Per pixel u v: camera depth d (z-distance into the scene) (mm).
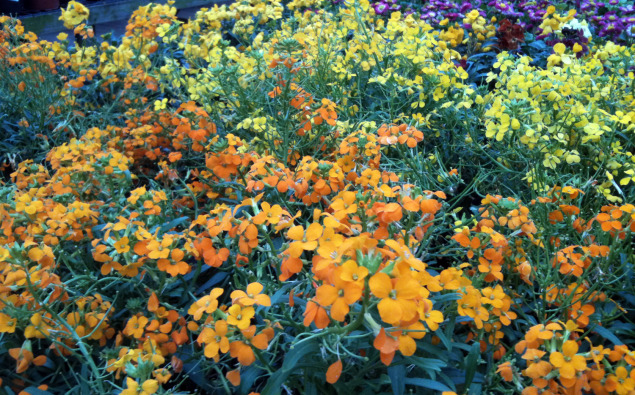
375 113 4094
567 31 5645
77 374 2311
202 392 2564
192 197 3229
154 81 4598
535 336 1951
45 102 4617
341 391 2088
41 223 2662
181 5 7871
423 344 2113
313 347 1933
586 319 2354
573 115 3254
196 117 3559
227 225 2213
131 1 7281
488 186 3652
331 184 2717
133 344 2441
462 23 6473
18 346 2449
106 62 4953
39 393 2176
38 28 6758
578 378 1914
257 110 3701
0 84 4887
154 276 2469
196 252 2395
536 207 2924
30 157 4414
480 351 2338
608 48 4070
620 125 3607
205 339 1843
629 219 2547
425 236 2600
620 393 1911
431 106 3932
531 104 3170
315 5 6801
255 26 5688
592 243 2777
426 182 3350
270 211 2209
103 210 3051
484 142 4020
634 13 6797
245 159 3023
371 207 2186
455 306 2252
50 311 2225
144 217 2799
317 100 3865
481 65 5793
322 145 3582
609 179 3033
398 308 1463
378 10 6461
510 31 5633
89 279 2475
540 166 3221
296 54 3809
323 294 1540
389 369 2033
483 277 2395
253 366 2172
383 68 4441
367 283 1565
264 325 2297
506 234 2787
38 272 2205
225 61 3883
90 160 3121
